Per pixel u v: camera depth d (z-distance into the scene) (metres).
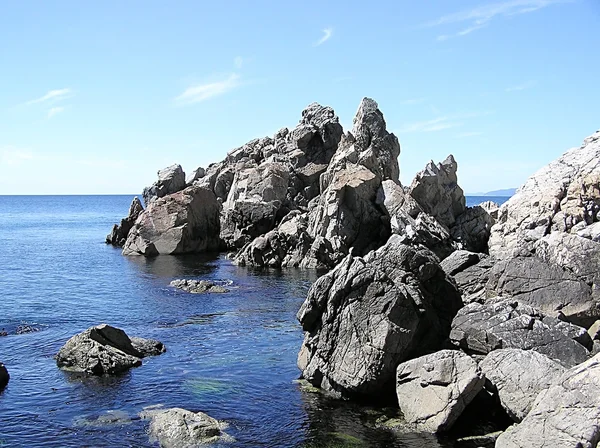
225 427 20.33
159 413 20.72
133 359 27.22
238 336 33.22
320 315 25.17
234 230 79.50
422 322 24.16
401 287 24.50
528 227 44.66
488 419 20.36
